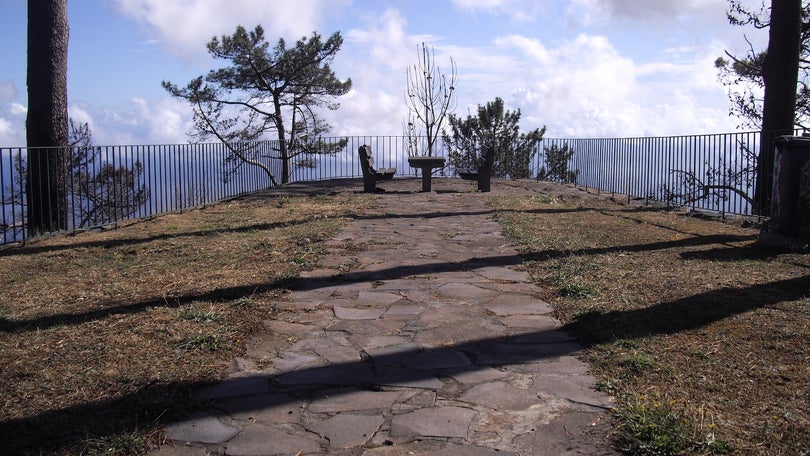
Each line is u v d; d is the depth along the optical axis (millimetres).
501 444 3041
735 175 11094
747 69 16656
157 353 4328
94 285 6309
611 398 3525
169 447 3084
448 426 3240
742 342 4320
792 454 2854
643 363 3963
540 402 3500
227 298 5719
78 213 14164
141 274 6762
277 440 3133
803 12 14750
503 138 23609
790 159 7559
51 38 11367
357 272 6816
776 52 12156
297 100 24531
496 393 3637
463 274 6680
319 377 3945
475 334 4723
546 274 6539
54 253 8188
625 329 4648
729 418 3223
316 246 8180
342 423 3303
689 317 4875
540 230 9320
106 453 3004
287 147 23719
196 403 3566
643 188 13820
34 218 10297
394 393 3684
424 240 8750
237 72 23375
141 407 3477
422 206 12789
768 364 3938
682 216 10961
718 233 8914
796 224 7582
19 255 8117
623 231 9195
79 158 13883
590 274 6406
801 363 3947
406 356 4285
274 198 14727
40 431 3229
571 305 5367
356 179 20734
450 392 3678
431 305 5531
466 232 9422
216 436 3186
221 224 10523
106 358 4234
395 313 5309
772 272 6355
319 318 5195
